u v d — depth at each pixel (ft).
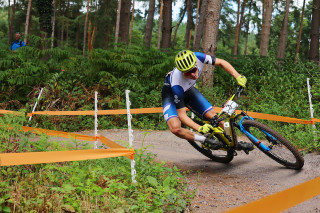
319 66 34.53
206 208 10.61
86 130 26.30
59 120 25.80
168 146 20.38
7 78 27.78
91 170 11.64
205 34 31.07
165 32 57.72
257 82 32.89
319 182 6.73
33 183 10.23
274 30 110.42
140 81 30.83
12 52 29.58
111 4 96.48
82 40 129.49
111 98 28.35
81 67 31.32
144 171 12.50
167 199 10.65
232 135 13.73
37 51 29.91
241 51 187.73
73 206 9.31
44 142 13.46
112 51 31.71
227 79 35.09
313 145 16.88
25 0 116.26
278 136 13.23
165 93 14.16
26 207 8.96
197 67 12.97
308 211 9.75
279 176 13.46
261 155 16.65
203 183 13.09
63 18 103.09
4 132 13.51
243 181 13.21
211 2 30.66
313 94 26.27
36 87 28.55
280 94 28.12
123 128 26.89
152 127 26.66
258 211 5.80
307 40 126.72
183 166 15.74
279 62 38.47
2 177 10.64
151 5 64.59
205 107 14.65
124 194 10.79
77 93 28.37
